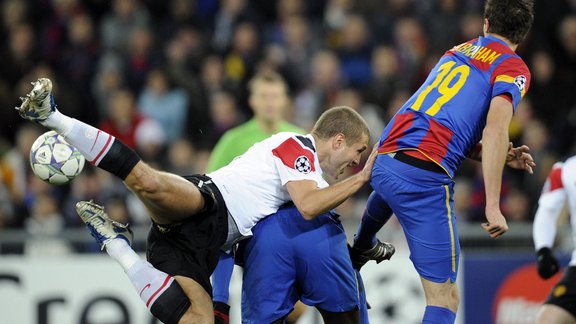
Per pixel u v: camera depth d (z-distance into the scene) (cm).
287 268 1912
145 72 4234
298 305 2334
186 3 4491
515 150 2000
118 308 2995
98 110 4219
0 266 2984
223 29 4366
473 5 4306
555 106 4141
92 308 2991
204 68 4209
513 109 1794
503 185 3675
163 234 1917
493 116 1778
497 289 3086
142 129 3919
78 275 3002
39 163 1852
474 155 1972
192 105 4062
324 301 1933
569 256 3067
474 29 4169
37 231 3045
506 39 1884
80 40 4372
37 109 1730
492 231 1739
